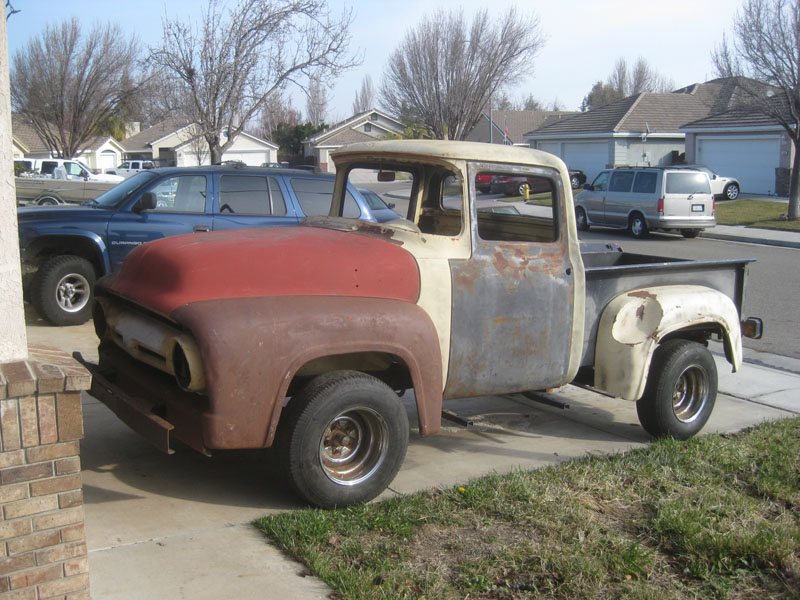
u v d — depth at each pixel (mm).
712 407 5863
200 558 3627
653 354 5617
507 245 4883
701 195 20500
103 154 54562
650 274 5676
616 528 4137
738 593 3529
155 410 4258
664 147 38812
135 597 3268
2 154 2811
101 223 8430
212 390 3756
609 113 40156
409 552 3752
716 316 5695
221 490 4457
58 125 37938
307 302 4074
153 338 4148
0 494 2773
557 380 5199
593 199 22594
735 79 22359
